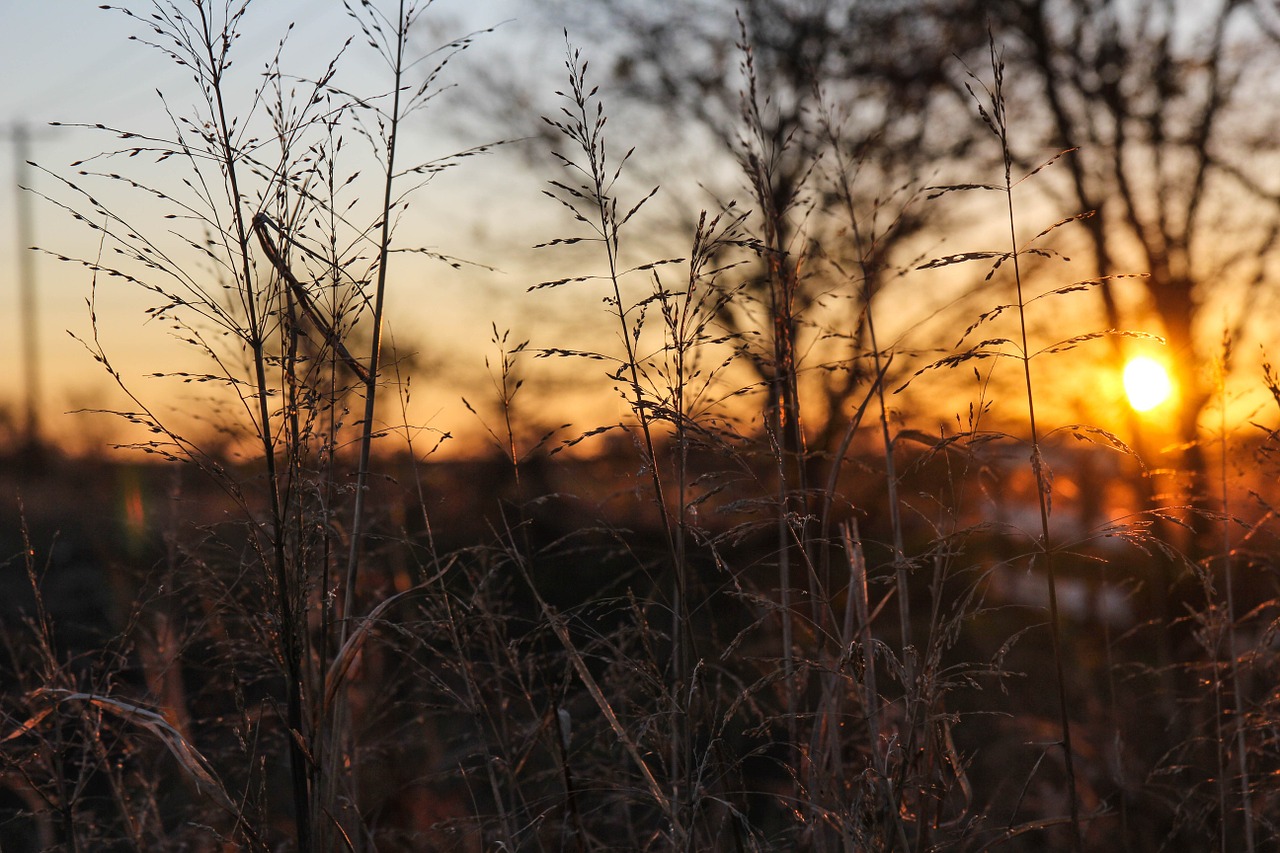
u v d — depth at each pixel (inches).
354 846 86.3
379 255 82.9
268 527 82.7
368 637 86.2
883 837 77.2
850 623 84.2
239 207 76.1
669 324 81.8
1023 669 179.3
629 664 81.7
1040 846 116.4
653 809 91.8
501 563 91.2
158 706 89.5
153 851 93.1
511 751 93.0
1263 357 96.1
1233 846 108.0
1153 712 138.3
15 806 116.3
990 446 101.4
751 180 97.5
